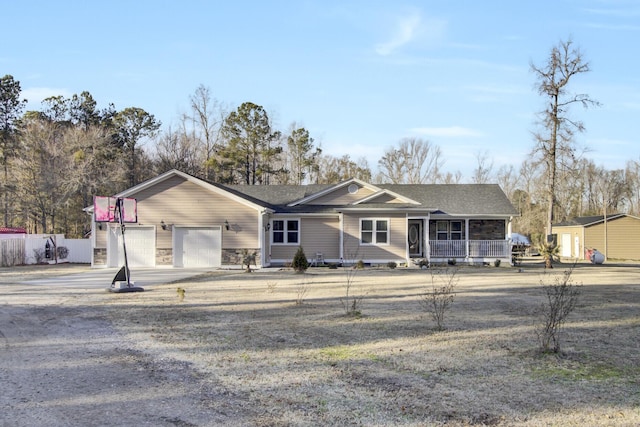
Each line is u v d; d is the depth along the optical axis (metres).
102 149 46.94
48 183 42.16
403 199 29.66
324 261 28.62
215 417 5.57
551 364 7.64
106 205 17.33
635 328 10.35
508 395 6.26
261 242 26.39
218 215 26.52
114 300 14.71
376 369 7.45
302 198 30.84
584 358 7.98
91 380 6.98
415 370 7.38
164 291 16.70
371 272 24.36
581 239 43.06
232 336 9.77
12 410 5.78
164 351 8.63
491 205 31.39
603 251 42.66
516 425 5.30
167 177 26.55
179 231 26.59
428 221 29.05
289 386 6.68
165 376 7.17
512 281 20.12
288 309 12.88
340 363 7.79
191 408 5.86
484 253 29.97
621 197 67.00
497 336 9.59
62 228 45.12
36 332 10.29
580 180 65.31
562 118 31.84
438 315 10.95
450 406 5.88
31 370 7.49
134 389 6.58
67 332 10.27
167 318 11.73
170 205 26.61
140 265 26.58
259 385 6.73
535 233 57.41
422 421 5.42
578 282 20.03
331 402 6.04
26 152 45.09
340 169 62.72
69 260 33.34
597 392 6.36
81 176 43.00
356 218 28.52
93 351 8.66
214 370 7.45
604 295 15.65
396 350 8.57
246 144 51.94
